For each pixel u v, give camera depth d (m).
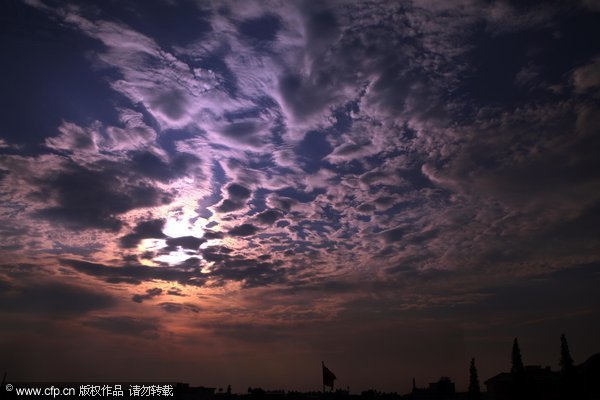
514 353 50.72
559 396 47.31
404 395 71.69
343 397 69.69
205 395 69.69
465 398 65.31
